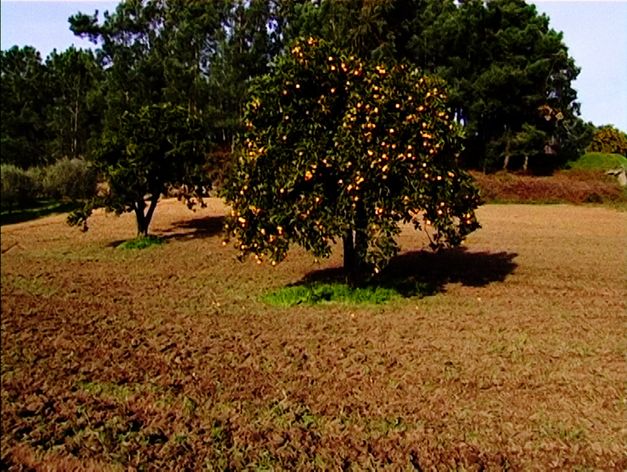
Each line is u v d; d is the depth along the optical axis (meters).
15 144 39.31
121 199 15.88
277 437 4.38
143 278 11.66
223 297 9.52
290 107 7.73
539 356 5.23
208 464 4.09
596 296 6.55
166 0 34.94
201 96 27.36
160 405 5.17
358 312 7.73
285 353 6.28
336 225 7.54
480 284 8.09
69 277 11.97
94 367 6.29
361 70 7.72
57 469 4.24
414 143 7.25
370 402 4.83
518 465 3.64
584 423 3.99
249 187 7.89
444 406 4.57
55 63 43.88
